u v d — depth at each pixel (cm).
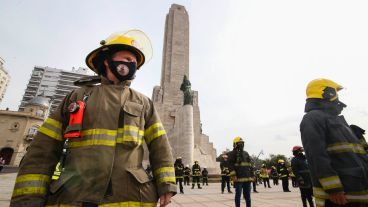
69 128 176
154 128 213
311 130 274
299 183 659
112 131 182
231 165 610
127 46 220
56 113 192
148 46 251
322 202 254
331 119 286
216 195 1084
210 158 3394
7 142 5000
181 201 852
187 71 4216
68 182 161
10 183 1289
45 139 176
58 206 155
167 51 4350
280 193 1209
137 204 167
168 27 4584
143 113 209
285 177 1330
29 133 5197
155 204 180
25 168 163
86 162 166
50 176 171
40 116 5509
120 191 165
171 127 3712
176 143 2936
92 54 226
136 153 188
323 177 247
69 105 187
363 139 305
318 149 260
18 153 4972
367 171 260
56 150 181
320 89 312
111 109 191
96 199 156
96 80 218
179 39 4400
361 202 239
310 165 273
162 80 4297
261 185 2141
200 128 3888
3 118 5128
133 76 221
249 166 608
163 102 3875
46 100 6103
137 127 196
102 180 162
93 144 172
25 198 152
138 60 238
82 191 158
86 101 192
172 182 189
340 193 238
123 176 170
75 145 176
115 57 218
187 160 2678
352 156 259
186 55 4334
